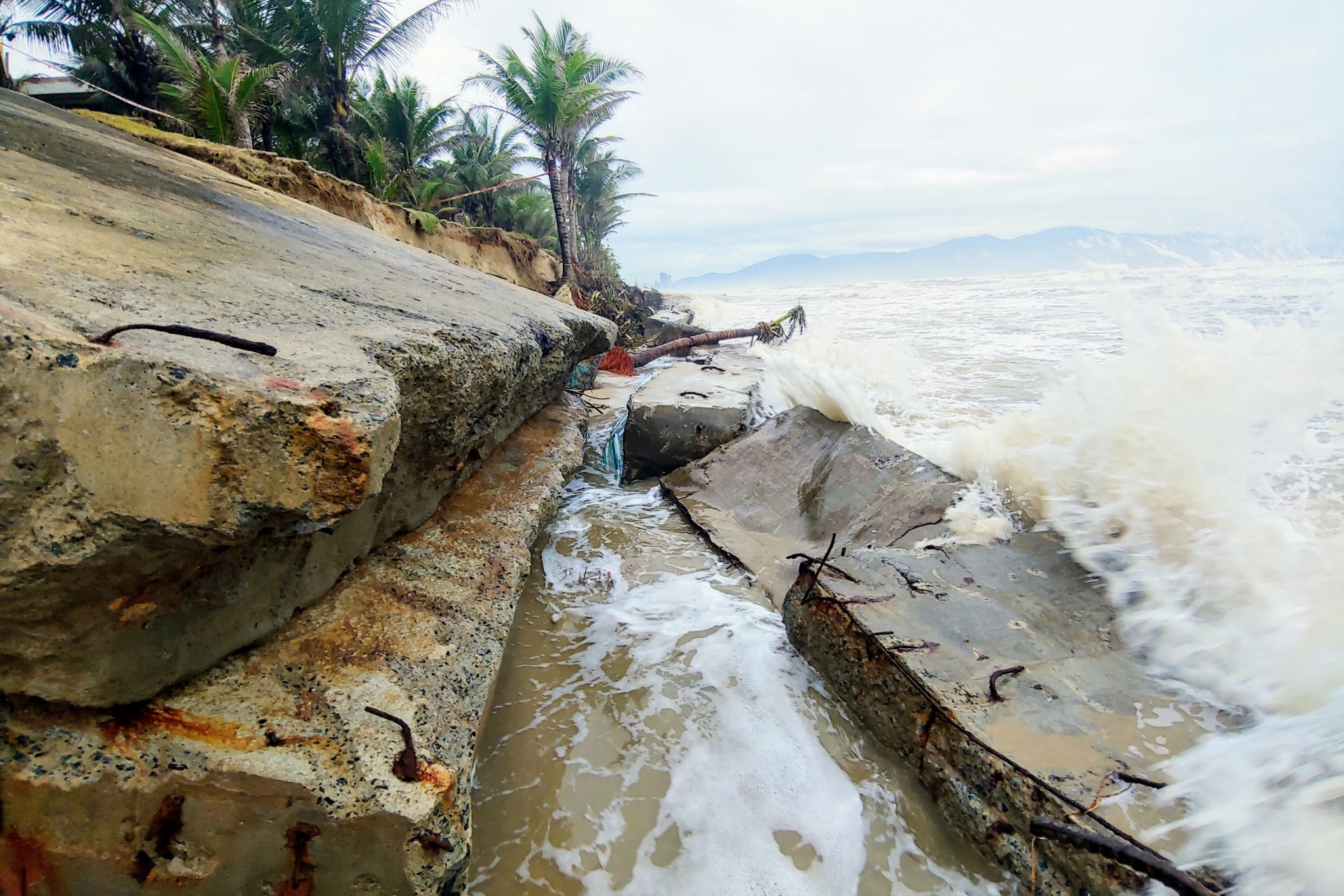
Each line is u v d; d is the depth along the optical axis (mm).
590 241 38219
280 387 1443
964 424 6098
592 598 3711
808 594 3016
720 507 4922
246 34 15523
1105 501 3223
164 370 1266
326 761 1542
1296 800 1775
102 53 15164
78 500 1203
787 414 5719
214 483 1314
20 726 1399
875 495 4184
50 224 2016
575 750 2471
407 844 1495
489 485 3963
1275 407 3256
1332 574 2467
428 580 2598
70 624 1305
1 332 1138
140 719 1499
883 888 1909
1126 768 1957
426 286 4164
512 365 3496
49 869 1440
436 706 1883
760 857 2010
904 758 2340
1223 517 2861
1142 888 1629
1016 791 1919
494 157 28047
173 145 8586
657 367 14430
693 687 2855
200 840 1469
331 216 6383
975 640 2568
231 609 1704
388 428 1585
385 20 16719
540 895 1881
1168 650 2475
